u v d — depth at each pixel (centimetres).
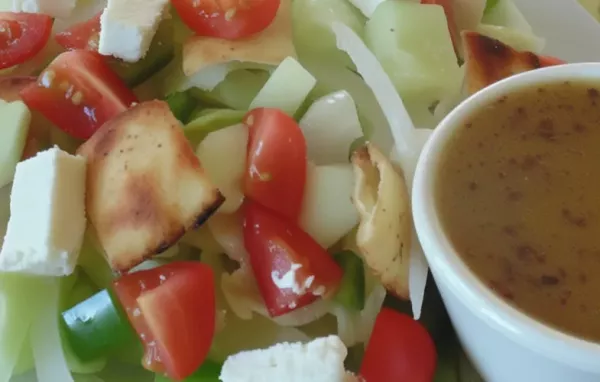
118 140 14
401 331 14
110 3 15
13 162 15
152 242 13
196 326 13
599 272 11
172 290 13
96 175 14
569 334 10
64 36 17
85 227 14
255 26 16
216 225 15
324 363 12
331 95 16
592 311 10
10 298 14
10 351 14
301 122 15
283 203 14
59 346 14
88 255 14
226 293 14
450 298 12
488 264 11
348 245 15
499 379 13
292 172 14
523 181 12
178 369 13
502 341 11
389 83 15
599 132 12
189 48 16
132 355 14
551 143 12
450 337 15
